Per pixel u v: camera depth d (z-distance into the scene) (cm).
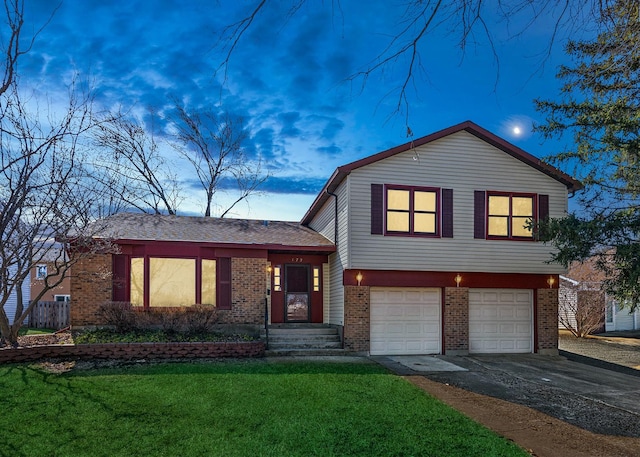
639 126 1261
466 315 1566
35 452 628
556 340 1619
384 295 1545
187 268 1534
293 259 1745
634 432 794
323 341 1537
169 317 1413
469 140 1588
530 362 1462
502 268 1576
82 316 1433
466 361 1432
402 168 1535
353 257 1478
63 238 1273
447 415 835
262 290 1580
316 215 1952
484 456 660
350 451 659
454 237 1552
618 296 1204
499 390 1060
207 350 1311
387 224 1521
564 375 1277
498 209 1605
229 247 1555
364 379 1080
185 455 631
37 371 1051
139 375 1026
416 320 1555
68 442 662
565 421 843
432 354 1545
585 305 2316
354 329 1491
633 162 1347
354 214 1492
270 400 873
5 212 1016
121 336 1348
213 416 776
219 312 1512
